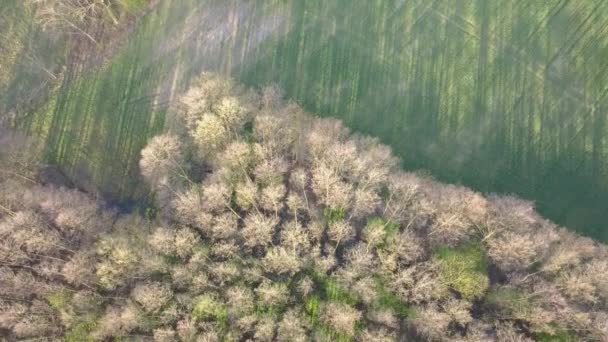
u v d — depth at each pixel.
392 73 57.66
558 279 44.94
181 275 46.78
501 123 54.81
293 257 46.22
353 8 60.31
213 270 46.62
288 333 44.19
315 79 58.62
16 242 48.84
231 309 45.47
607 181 52.22
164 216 51.94
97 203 55.59
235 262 47.50
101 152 59.38
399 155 54.97
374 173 47.53
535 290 44.28
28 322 45.94
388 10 59.69
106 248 48.00
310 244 48.62
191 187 51.34
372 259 46.69
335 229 47.22
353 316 43.81
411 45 58.25
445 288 44.53
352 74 58.19
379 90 57.31
